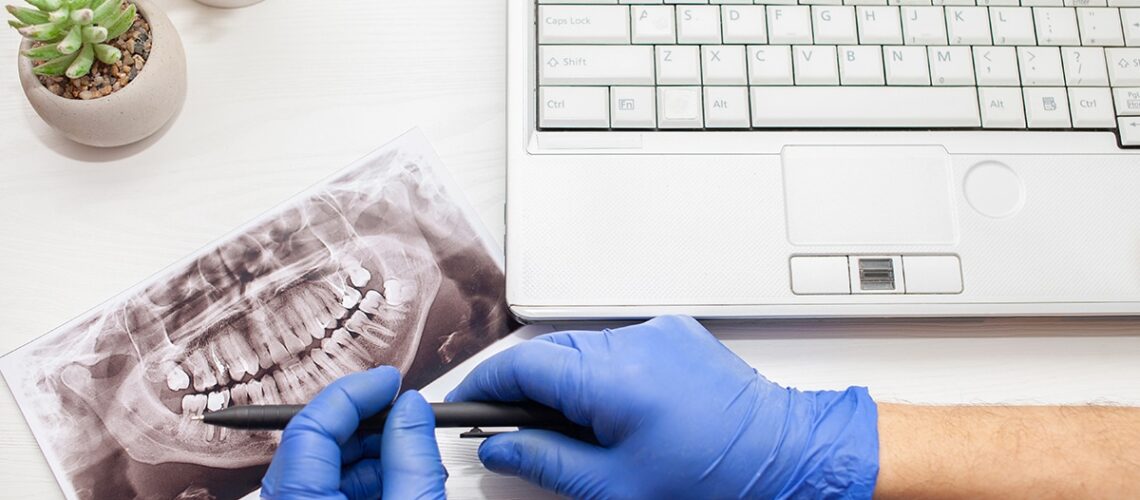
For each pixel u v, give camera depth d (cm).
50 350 45
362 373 43
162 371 45
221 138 49
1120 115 47
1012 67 47
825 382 47
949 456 44
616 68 46
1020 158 47
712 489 45
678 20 47
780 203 46
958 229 46
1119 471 43
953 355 48
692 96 46
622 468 45
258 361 46
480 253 48
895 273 45
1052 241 46
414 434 42
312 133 49
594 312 45
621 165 46
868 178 46
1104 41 48
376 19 51
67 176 48
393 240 48
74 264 47
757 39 47
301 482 41
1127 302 45
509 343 47
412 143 50
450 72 51
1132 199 46
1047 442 44
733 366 46
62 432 44
